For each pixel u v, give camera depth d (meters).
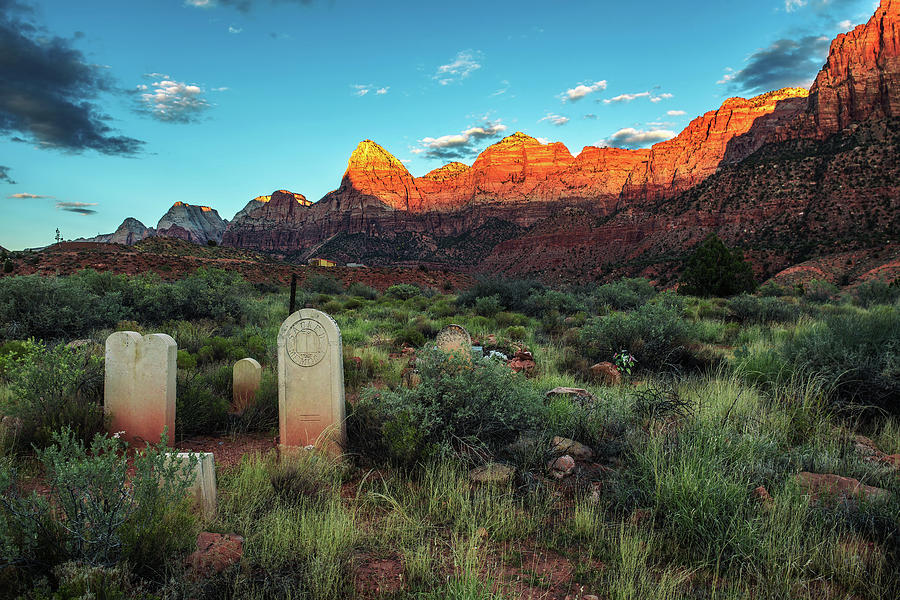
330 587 3.17
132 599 2.67
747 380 7.78
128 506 3.07
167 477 3.36
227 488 4.63
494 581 3.35
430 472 4.90
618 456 5.28
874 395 6.40
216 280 19.84
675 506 3.99
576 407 6.41
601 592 3.25
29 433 5.61
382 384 9.10
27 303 12.55
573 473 5.01
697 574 3.42
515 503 4.52
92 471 3.02
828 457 4.86
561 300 23.88
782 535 3.52
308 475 4.72
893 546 3.46
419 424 5.45
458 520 4.11
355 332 14.66
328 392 5.92
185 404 6.60
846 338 7.43
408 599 3.13
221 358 10.82
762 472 4.41
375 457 5.62
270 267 64.94
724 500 3.81
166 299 16.94
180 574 3.01
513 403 5.70
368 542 3.82
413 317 21.00
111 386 6.06
